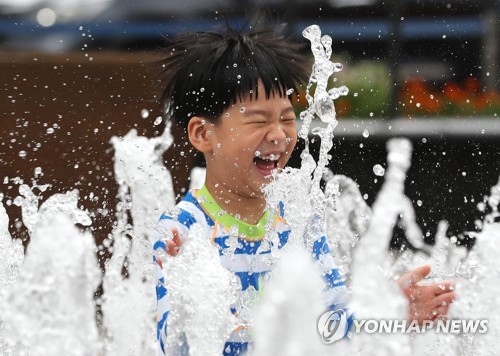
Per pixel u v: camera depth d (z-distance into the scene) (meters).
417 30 15.44
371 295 4.73
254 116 5.39
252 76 5.41
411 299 5.14
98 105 10.88
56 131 10.75
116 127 10.86
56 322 4.59
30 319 4.59
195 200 5.52
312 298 3.68
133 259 6.23
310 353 3.68
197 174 8.66
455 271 6.39
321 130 6.01
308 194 5.71
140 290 6.03
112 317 5.95
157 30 15.25
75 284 4.61
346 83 15.19
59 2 15.85
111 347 5.86
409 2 15.39
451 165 13.25
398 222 9.82
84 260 4.64
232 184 5.44
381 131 13.80
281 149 5.44
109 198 9.80
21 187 6.19
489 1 15.29
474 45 15.42
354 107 14.77
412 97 15.02
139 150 6.96
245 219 5.47
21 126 10.66
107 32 15.41
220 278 5.14
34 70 11.21
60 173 10.38
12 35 15.19
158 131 10.86
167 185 6.92
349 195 8.08
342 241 7.10
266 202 5.50
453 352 5.30
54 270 4.58
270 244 5.45
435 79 15.32
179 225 5.39
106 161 10.44
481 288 5.36
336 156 13.32
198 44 5.71
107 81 11.03
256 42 5.70
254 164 5.44
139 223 6.73
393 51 15.40
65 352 4.58
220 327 5.13
